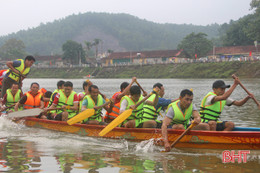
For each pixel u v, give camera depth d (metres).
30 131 8.23
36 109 8.43
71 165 5.13
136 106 6.49
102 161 5.38
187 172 4.78
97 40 106.81
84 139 7.23
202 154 5.84
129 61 86.75
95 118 7.71
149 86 35.19
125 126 6.98
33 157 5.61
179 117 6.12
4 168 4.93
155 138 6.49
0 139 7.27
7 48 135.62
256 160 5.39
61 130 8.15
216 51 78.50
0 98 10.29
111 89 30.39
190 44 79.69
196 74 62.50
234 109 13.11
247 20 87.00
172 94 22.05
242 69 56.62
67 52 98.44
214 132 5.99
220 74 58.47
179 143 6.34
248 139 5.82
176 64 71.25
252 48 74.31
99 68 86.31
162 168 4.98
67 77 89.31
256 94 20.77
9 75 10.47
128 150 6.20
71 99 8.38
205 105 6.64
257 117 10.80
